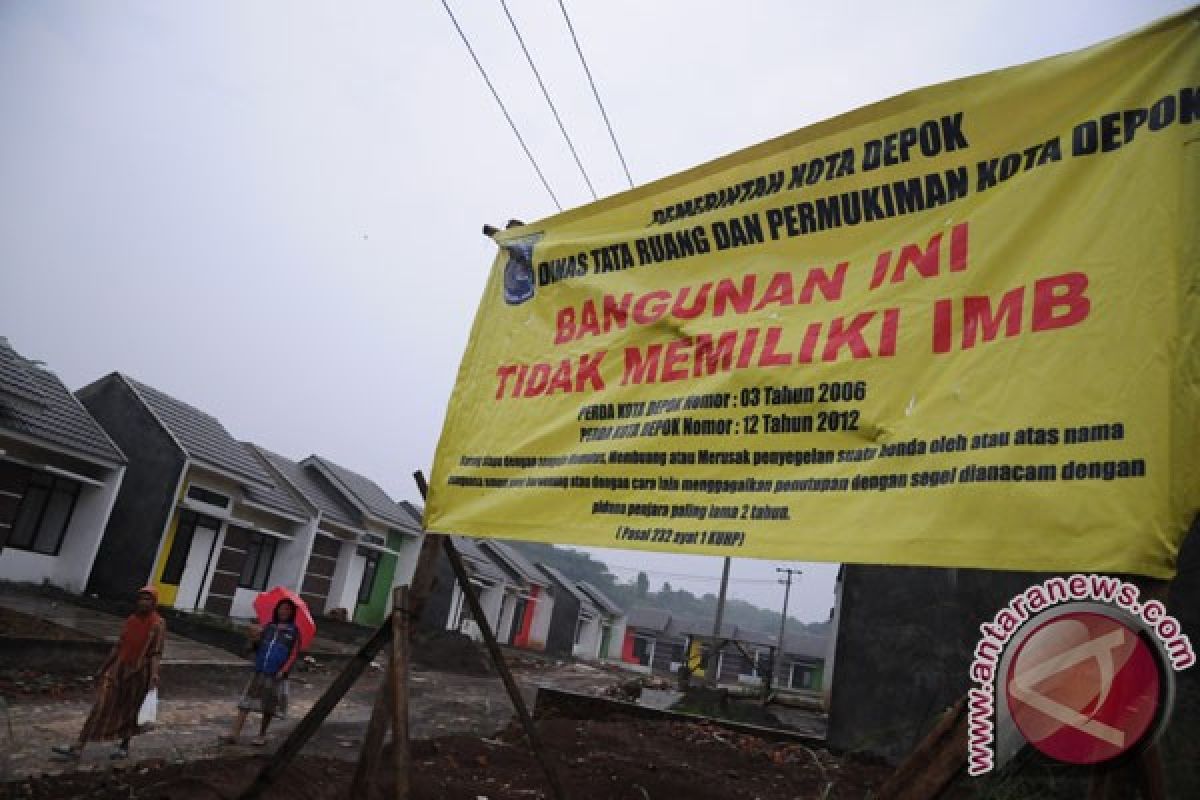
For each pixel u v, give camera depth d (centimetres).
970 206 278
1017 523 228
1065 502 221
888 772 896
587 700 1166
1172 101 239
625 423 348
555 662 3816
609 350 371
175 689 1150
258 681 852
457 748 732
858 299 296
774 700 2042
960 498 242
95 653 1175
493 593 4088
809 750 977
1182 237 226
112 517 1973
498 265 445
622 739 891
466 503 387
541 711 1177
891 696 999
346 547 2869
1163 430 212
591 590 6475
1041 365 241
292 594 902
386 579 3192
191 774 520
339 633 2391
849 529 263
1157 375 218
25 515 1725
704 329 339
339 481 2966
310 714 332
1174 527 204
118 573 1923
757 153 347
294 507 2562
